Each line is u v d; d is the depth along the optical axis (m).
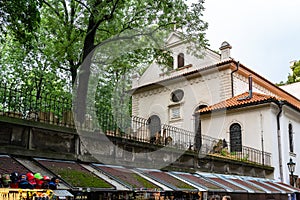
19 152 7.92
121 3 13.87
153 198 10.41
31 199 5.89
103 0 13.41
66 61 17.12
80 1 13.38
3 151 7.64
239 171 16.36
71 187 7.15
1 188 5.63
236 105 21.33
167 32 10.65
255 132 20.89
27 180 6.31
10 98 8.41
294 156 21.98
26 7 7.99
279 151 20.42
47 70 19.78
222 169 15.02
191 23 13.56
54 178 6.82
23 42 9.16
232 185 12.77
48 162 8.18
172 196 10.88
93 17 13.81
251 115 21.25
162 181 9.80
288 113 22.14
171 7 13.47
